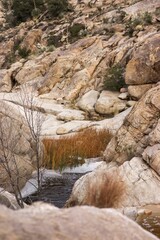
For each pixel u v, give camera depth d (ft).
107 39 100.42
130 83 73.05
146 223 24.80
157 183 29.76
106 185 25.43
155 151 31.53
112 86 77.71
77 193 29.94
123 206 27.09
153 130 33.22
